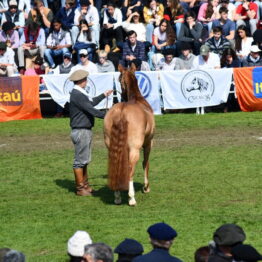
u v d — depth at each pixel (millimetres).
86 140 13281
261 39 21875
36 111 20672
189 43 22422
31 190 13844
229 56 21453
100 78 20359
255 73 20641
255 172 14539
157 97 20500
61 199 13250
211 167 15023
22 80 20516
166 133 18406
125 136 12148
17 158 16359
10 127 19703
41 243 11008
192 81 20609
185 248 10656
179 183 13961
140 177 14562
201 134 18188
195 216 12008
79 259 7738
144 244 10805
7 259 7176
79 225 11734
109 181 12305
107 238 11078
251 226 11469
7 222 11992
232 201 12781
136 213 12266
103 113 13125
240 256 6973
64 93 20625
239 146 16797
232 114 20516
